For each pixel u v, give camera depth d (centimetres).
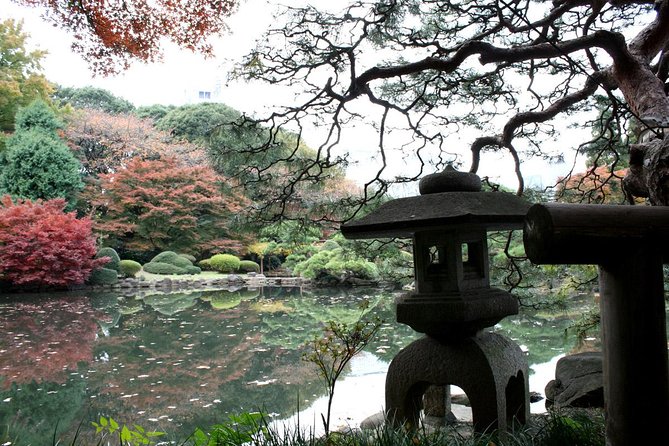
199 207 2111
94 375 686
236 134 434
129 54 443
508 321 948
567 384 411
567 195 518
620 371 143
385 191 471
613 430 146
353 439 220
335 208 473
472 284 255
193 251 2234
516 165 455
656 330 141
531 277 512
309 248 2048
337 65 430
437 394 370
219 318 1191
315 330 1005
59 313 1296
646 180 297
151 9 418
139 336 978
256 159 453
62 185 2034
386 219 249
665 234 139
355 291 1717
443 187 261
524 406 271
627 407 142
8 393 603
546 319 952
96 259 1852
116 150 2228
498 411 240
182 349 854
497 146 511
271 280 2089
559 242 133
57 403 562
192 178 2089
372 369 663
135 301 1549
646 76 352
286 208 475
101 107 2695
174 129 2367
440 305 240
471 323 246
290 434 268
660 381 141
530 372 593
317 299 1516
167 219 2077
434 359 254
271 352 816
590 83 432
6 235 1648
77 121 2231
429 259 256
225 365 733
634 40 391
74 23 421
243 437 233
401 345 807
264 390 592
